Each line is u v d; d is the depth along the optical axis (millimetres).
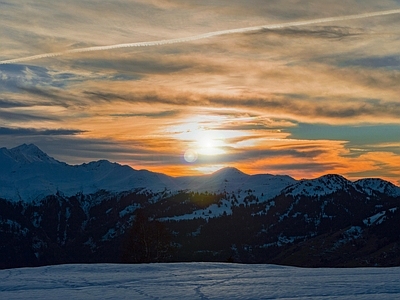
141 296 24953
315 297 23594
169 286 28828
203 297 24375
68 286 29922
